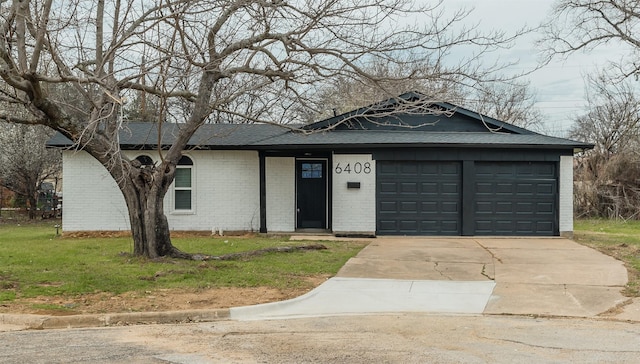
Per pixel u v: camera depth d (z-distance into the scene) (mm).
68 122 11070
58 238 17531
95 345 6645
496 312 8664
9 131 25281
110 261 12156
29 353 6254
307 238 17156
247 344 6711
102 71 11031
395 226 17844
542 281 10820
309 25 11219
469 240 16875
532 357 6141
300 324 7887
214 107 11891
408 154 17688
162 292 9531
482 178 17781
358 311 8734
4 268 11336
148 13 10844
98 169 18219
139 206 12500
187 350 6422
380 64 19016
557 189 17656
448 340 6938
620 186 27734
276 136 18625
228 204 18562
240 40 11570
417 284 10609
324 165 18797
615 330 7535
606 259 13242
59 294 9273
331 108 15695
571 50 23469
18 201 30016
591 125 36031
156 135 18188
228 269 11523
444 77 11531
